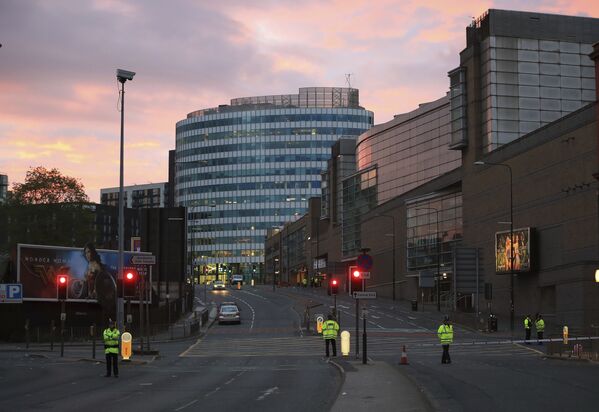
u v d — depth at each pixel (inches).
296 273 7480.3
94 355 1483.8
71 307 2491.4
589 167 2516.0
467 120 3449.8
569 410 677.3
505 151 3105.3
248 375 1143.6
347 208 5625.0
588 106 2524.6
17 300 2177.7
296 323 2906.0
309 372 1186.0
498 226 3147.1
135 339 2260.1
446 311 3368.6
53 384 1004.6
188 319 3051.2
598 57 2164.1
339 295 4918.8
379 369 1115.3
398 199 4586.6
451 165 4328.3
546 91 3348.9
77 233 3545.8
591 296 2287.2
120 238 1492.4
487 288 2775.6
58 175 3607.3
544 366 1259.2
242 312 3572.8
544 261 2795.3
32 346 2018.9
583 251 2536.9
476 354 1622.8
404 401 732.7
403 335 2326.5
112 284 2522.1
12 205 3518.7
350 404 711.1
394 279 4276.6
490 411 668.1
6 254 3454.7
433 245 4084.6
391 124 5000.0
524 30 3366.1
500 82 3321.9
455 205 3885.3
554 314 2687.0
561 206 2687.0
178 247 3122.5
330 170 6141.7
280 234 7731.3
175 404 773.9
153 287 3002.0
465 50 3472.0
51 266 2432.3
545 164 2800.2
